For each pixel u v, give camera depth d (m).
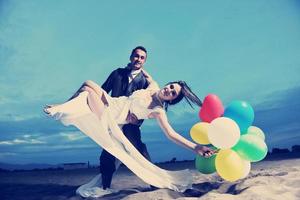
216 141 3.19
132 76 4.34
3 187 4.22
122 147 3.74
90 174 5.38
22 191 3.95
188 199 2.86
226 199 2.68
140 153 3.99
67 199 3.51
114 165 3.86
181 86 3.97
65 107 3.67
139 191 3.69
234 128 3.14
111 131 3.78
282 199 2.59
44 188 4.14
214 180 4.02
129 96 4.06
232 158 3.19
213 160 3.50
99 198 3.50
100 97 3.89
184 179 3.66
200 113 3.73
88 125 3.71
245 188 3.05
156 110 3.85
